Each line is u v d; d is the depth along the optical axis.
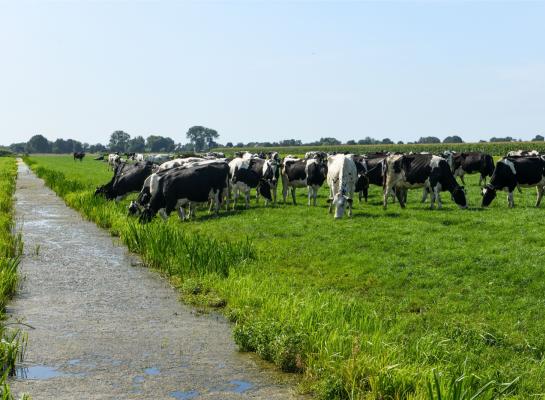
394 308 10.54
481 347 8.67
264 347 8.47
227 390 7.36
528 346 8.68
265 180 25.00
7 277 11.93
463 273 12.49
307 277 12.80
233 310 10.41
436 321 9.79
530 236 15.41
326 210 22.58
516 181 22.80
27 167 81.56
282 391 7.36
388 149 124.25
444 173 22.16
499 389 6.84
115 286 12.79
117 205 25.41
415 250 14.51
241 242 14.98
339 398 6.95
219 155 44.72
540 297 10.84
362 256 14.10
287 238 16.84
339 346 7.98
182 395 7.17
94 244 18.11
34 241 18.55
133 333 9.58
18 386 7.34
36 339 9.18
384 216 20.16
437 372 6.84
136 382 7.55
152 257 14.84
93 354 8.56
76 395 7.10
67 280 13.28
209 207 24.38
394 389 6.86
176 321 10.29
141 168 28.11
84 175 52.91
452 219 18.81
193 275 13.23
